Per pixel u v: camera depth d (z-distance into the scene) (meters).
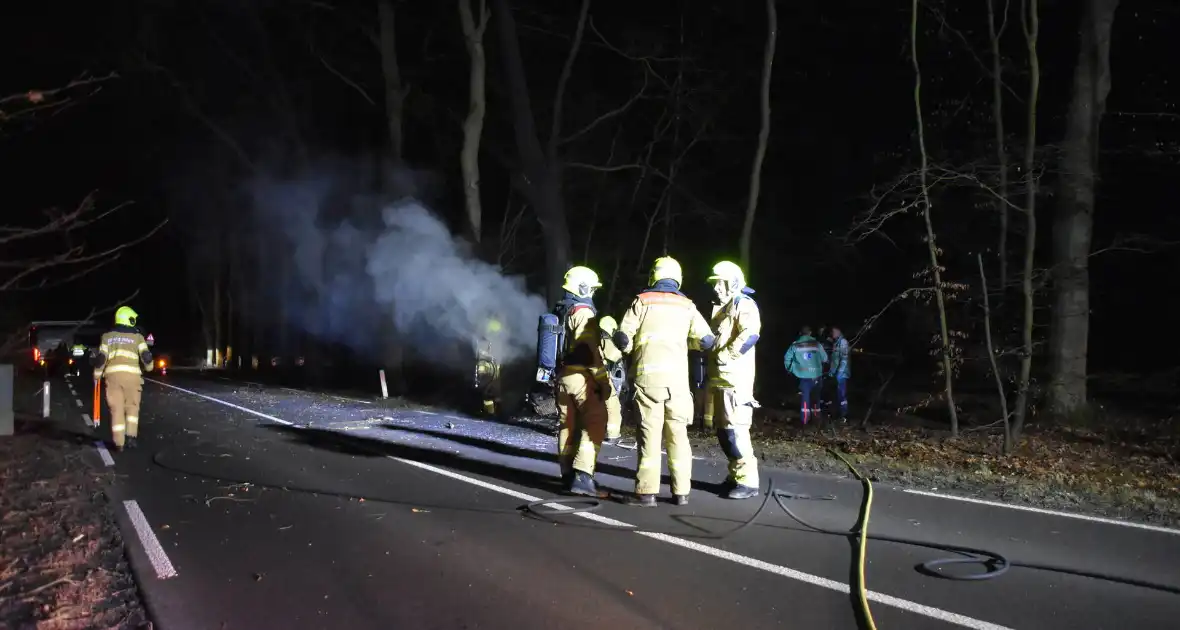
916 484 9.27
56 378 31.06
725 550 6.64
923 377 24.61
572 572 6.16
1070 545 6.75
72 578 6.21
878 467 10.38
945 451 11.99
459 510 8.06
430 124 25.55
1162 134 15.22
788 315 29.72
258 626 5.25
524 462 10.83
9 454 11.69
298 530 7.41
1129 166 16.98
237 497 8.75
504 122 25.34
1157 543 6.80
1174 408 16.44
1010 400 18.62
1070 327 14.50
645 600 5.59
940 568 6.15
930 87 15.79
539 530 7.30
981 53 14.35
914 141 15.38
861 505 8.19
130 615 5.45
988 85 15.41
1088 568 6.15
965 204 17.20
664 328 8.08
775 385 25.47
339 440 12.95
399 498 8.62
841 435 14.03
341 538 7.14
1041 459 11.35
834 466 10.48
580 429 8.66
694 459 11.05
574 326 8.59
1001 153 12.73
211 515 7.98
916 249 21.00
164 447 12.31
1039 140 16.31
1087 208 14.42
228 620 5.35
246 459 11.15
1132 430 13.73
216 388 26.38
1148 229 18.45
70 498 8.81
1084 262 14.45
